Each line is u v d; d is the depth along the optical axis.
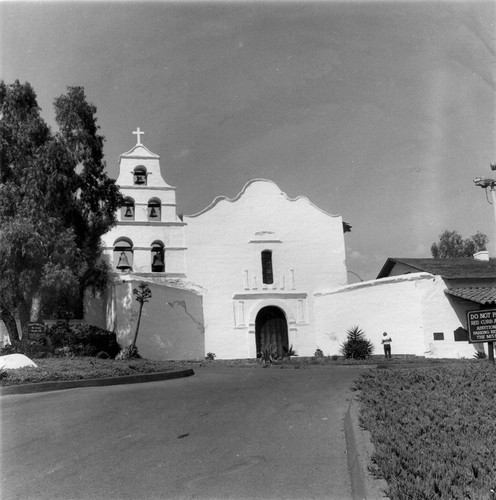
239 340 30.52
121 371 15.23
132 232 30.42
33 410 10.43
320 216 32.84
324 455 7.05
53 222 21.44
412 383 10.40
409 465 5.34
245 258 31.50
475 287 26.38
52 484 6.56
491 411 7.39
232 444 7.71
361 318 28.61
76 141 24.11
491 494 4.52
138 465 7.02
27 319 22.30
